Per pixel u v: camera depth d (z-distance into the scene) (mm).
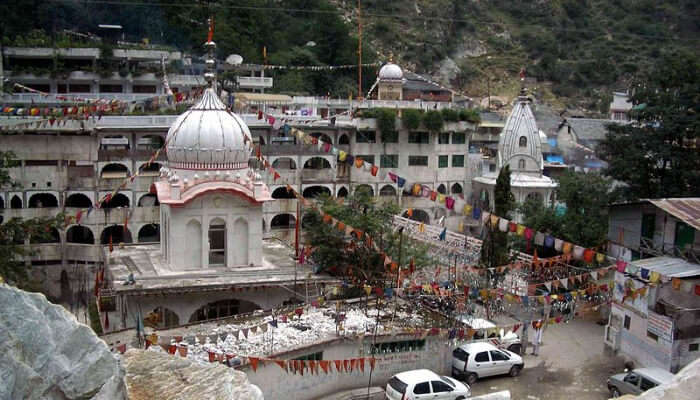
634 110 58031
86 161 62062
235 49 92938
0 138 59688
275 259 50906
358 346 35906
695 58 56156
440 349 37844
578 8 156000
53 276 60906
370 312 40375
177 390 12047
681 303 39312
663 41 146125
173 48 82875
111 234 63781
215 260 49312
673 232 43219
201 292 44031
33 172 60594
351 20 139250
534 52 145125
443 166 77250
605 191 56250
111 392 10875
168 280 44500
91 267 60344
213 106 47562
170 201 45750
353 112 73062
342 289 45031
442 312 40656
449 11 149125
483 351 38094
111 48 78688
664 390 10430
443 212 75625
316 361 32062
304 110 75250
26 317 11227
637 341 40062
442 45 141000
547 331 46781
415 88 100312
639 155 54719
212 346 34094
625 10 156125
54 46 76562
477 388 37188
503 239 47094
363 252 45656
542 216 54562
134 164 63531
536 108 123812
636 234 45625
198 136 46344
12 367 10906
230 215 47594
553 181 74625
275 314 38906
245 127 48406
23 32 83875
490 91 134500
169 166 48156
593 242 51250
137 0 92938
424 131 75438
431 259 47344
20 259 59750
